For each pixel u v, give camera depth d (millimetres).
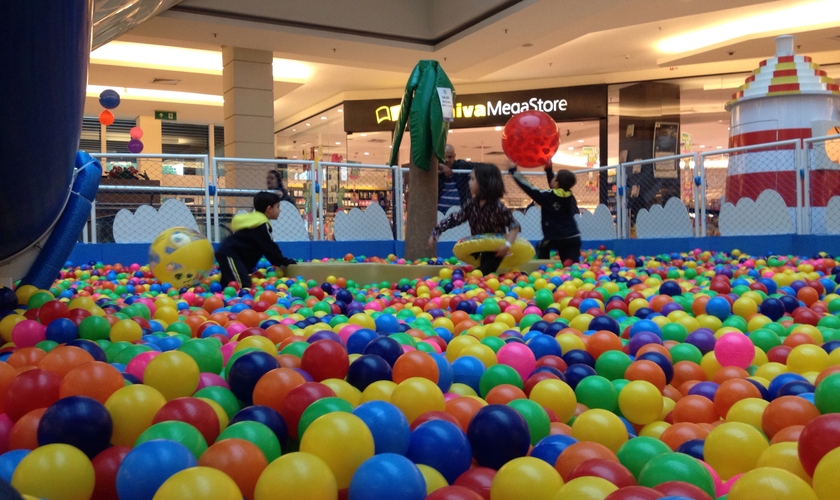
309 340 2475
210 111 17547
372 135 17484
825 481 1146
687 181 8969
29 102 2371
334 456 1306
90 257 7219
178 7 10258
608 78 15352
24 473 1259
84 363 1846
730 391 1859
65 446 1331
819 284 4215
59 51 2363
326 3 11188
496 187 5578
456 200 8422
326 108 17656
